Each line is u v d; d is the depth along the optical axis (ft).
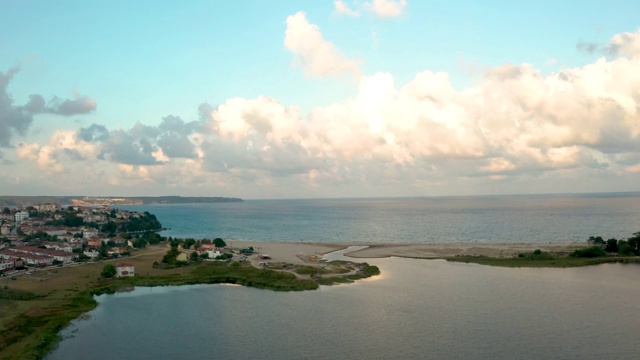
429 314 443.32
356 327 408.46
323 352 352.28
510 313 442.09
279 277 604.90
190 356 349.41
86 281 607.78
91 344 377.50
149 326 422.82
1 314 446.19
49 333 395.14
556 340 369.50
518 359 335.06
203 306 489.26
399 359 337.72
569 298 495.41
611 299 489.67
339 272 652.07
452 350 352.08
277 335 391.65
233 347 365.81
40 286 575.38
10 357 342.44
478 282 585.22
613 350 348.79
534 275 627.05
